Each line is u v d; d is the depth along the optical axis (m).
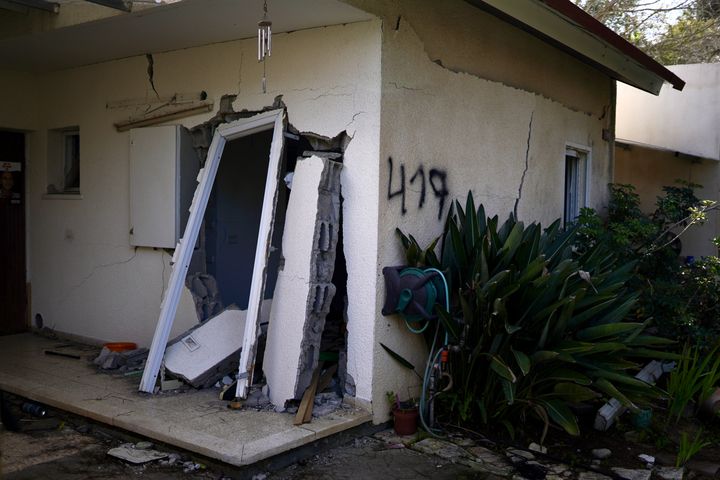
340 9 4.64
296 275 4.90
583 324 5.17
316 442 4.55
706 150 10.16
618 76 7.75
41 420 5.03
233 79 5.66
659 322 6.65
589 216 6.90
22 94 7.27
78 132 7.25
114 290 6.66
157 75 6.24
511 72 6.38
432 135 5.36
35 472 4.15
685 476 4.71
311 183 4.91
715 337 6.59
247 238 6.62
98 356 6.25
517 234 5.12
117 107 6.58
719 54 16.31
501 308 4.62
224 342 5.41
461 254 5.21
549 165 7.09
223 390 5.11
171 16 4.94
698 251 10.15
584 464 4.70
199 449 4.17
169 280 5.69
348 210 5.00
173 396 5.15
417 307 4.79
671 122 10.46
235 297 6.48
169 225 6.05
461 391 5.09
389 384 5.05
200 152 6.09
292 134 5.34
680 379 5.86
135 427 4.52
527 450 4.85
